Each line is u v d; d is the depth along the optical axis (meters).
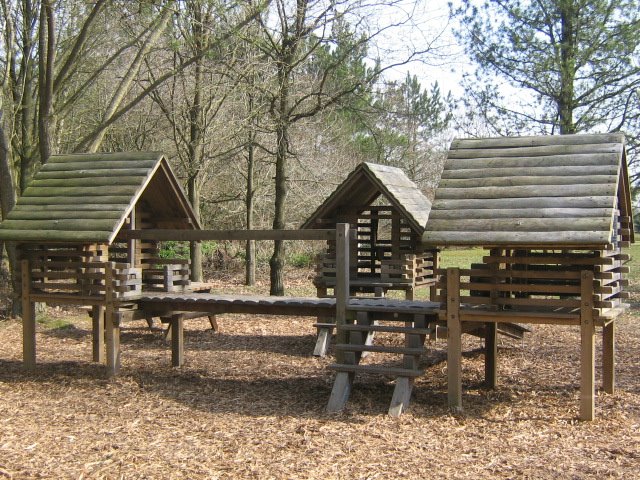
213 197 25.17
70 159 10.95
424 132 32.53
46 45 14.37
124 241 11.80
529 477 5.93
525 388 9.20
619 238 8.90
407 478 5.93
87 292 10.16
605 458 6.41
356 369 8.51
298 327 14.63
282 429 7.44
